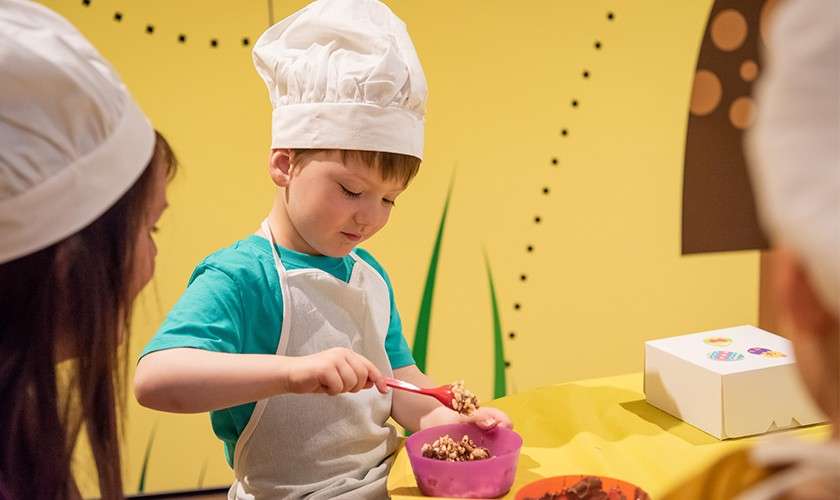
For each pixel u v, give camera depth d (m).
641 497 0.88
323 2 1.23
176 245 2.12
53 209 0.66
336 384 0.98
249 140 2.12
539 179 2.31
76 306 0.68
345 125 1.14
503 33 2.21
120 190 0.70
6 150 0.63
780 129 0.34
